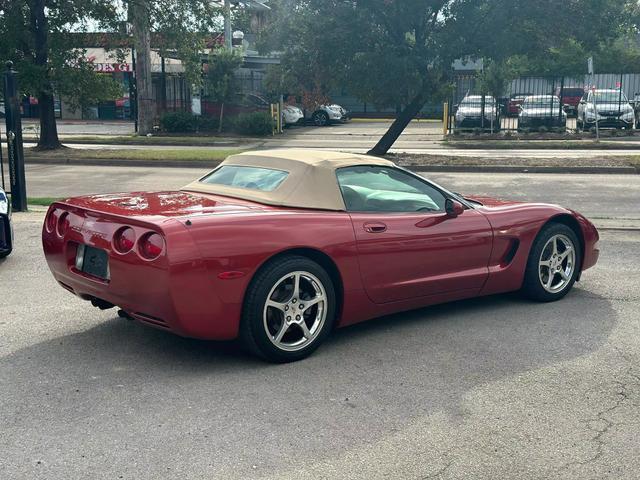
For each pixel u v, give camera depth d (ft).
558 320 19.02
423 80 68.54
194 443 11.87
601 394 14.14
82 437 12.02
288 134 109.40
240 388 14.23
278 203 16.24
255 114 104.83
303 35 68.23
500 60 66.54
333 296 16.19
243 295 14.78
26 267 24.03
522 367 15.57
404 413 13.16
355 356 16.19
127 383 14.40
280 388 14.26
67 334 17.44
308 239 15.57
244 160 18.44
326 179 16.81
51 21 73.87
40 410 13.06
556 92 142.51
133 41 81.35
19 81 70.44
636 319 19.17
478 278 18.95
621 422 12.87
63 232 16.58
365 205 17.21
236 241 14.57
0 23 71.10
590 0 63.21
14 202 35.58
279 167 17.29
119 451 11.55
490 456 11.56
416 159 66.18
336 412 13.16
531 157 68.85
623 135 96.22
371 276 16.78
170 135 103.81
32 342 16.81
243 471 10.98
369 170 17.74
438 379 14.84
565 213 20.72
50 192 45.75
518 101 127.85
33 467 11.01
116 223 15.02
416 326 18.45
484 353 16.46
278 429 12.42
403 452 11.66
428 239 17.69
